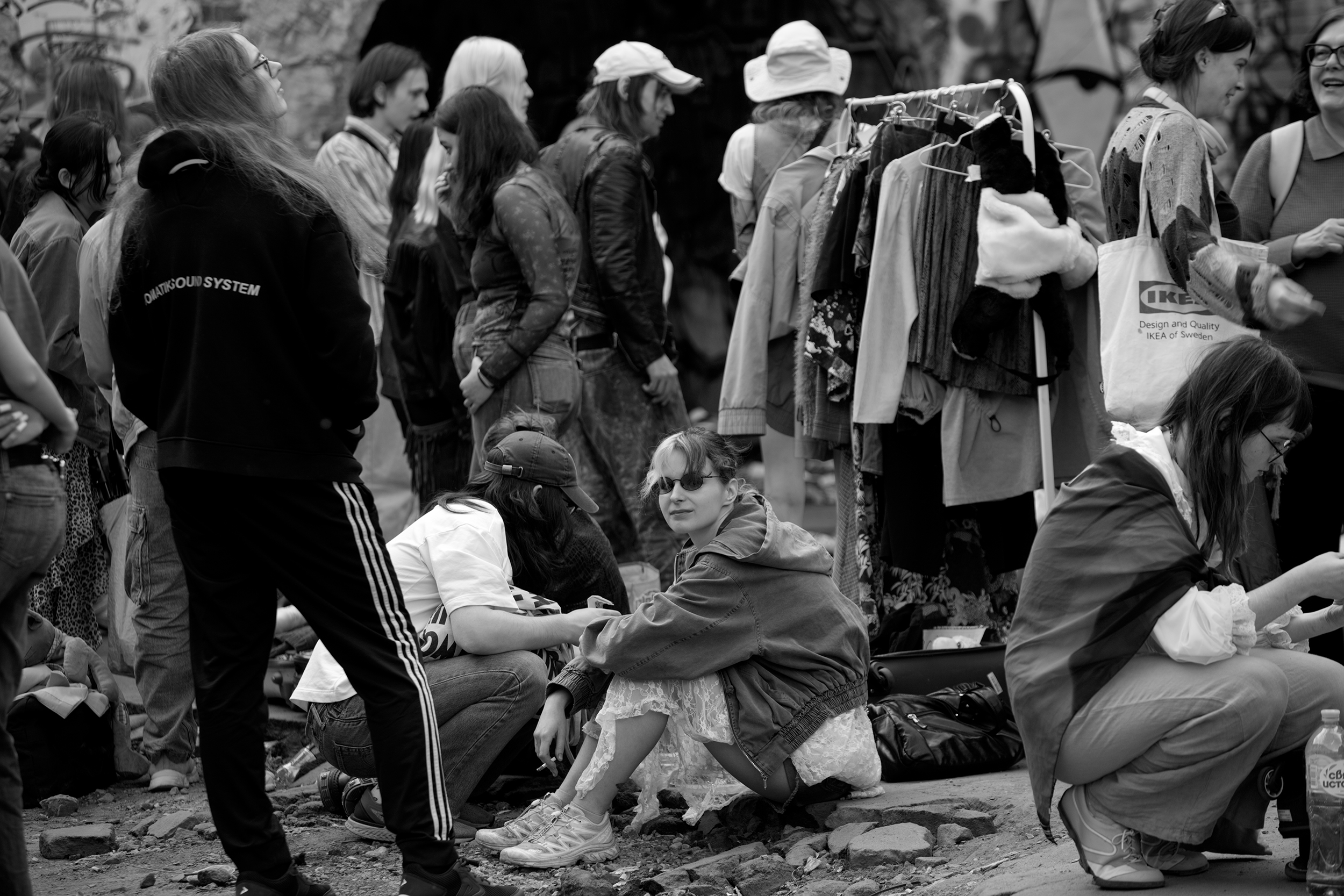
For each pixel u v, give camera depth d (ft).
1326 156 20.38
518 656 17.37
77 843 18.04
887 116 22.43
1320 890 12.30
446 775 17.21
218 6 35.88
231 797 14.15
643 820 17.51
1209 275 17.70
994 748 18.34
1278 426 12.96
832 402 22.16
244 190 13.69
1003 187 19.94
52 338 21.49
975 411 20.75
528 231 22.65
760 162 26.20
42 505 12.85
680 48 58.90
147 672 20.75
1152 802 12.89
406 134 28.02
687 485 16.65
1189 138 18.26
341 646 14.06
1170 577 12.84
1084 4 46.65
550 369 23.52
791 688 16.51
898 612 21.74
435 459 27.99
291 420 13.71
